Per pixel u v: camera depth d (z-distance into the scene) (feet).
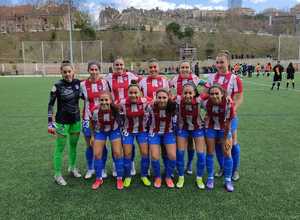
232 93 14.73
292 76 62.23
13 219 11.62
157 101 13.93
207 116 14.35
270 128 26.43
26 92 58.29
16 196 13.64
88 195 13.73
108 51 191.83
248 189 14.21
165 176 15.47
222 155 15.55
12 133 25.46
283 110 35.42
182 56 159.94
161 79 16.06
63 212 12.14
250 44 220.43
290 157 18.72
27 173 16.46
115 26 236.84
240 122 28.96
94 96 15.31
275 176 15.75
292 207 12.44
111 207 12.53
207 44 212.02
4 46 182.09
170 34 208.64
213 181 15.08
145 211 12.17
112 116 14.34
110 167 17.56
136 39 202.08
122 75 16.02
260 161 18.03
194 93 14.02
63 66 14.61
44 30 202.90
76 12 203.82
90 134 15.48
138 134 14.79
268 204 12.71
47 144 22.13
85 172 16.78
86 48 137.28
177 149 14.71
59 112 14.87
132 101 14.19
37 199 13.33
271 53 214.07
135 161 18.63
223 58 14.44
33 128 27.30
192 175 16.24
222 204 12.73
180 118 14.48
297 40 148.15
